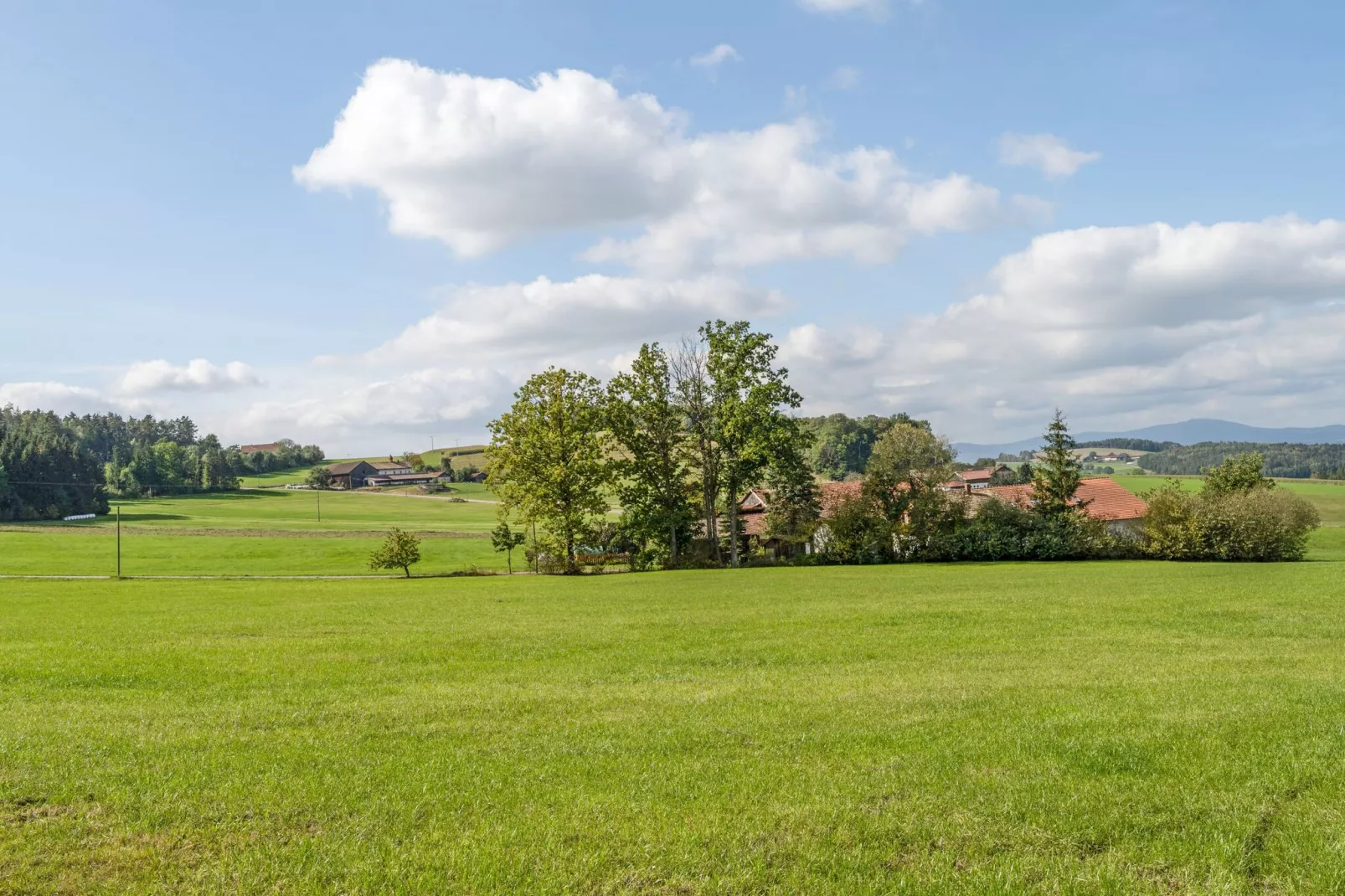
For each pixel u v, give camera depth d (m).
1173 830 8.24
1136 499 92.31
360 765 10.47
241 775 9.98
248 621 31.09
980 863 7.59
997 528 71.94
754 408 70.31
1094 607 30.84
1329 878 7.13
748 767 10.44
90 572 81.19
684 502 73.62
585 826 8.40
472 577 67.19
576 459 70.75
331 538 109.38
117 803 8.89
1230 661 18.67
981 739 11.54
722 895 7.06
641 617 30.59
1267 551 66.25
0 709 14.17
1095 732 11.62
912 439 120.88
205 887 7.05
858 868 7.51
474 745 11.60
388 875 7.27
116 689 16.48
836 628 26.23
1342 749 10.58
